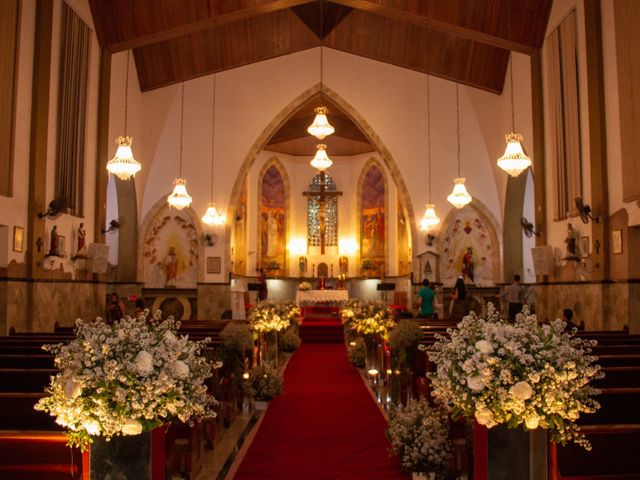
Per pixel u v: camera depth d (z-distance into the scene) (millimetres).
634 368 5562
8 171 10320
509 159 11812
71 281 12781
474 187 19719
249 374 9375
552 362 3900
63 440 4164
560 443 4195
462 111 19750
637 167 10211
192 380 4156
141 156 19469
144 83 19078
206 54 18938
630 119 10445
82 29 13547
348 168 29312
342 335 19953
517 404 3830
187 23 15055
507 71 17953
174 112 19797
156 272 19766
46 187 11695
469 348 4055
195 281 19797
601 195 11414
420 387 7676
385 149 20203
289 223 28984
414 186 20062
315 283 28469
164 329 4234
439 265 19734
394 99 20188
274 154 28641
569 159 12984
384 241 27422
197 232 19766
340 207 29266
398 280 26125
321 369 13516
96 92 14570
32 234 10977
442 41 18266
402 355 8344
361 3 15102
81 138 13555
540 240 14477
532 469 4172
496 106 19125
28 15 11047
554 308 13812
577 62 12555
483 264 19734
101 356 3855
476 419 4238
